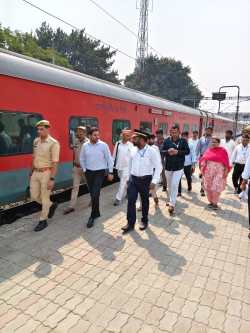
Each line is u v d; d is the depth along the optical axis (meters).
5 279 3.78
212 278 3.99
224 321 3.17
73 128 7.07
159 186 9.30
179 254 4.65
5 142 5.34
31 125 5.87
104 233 5.33
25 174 5.84
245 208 7.30
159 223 5.97
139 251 4.69
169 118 13.49
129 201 5.42
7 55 5.50
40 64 6.30
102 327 3.02
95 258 4.40
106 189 8.75
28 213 6.35
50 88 6.28
